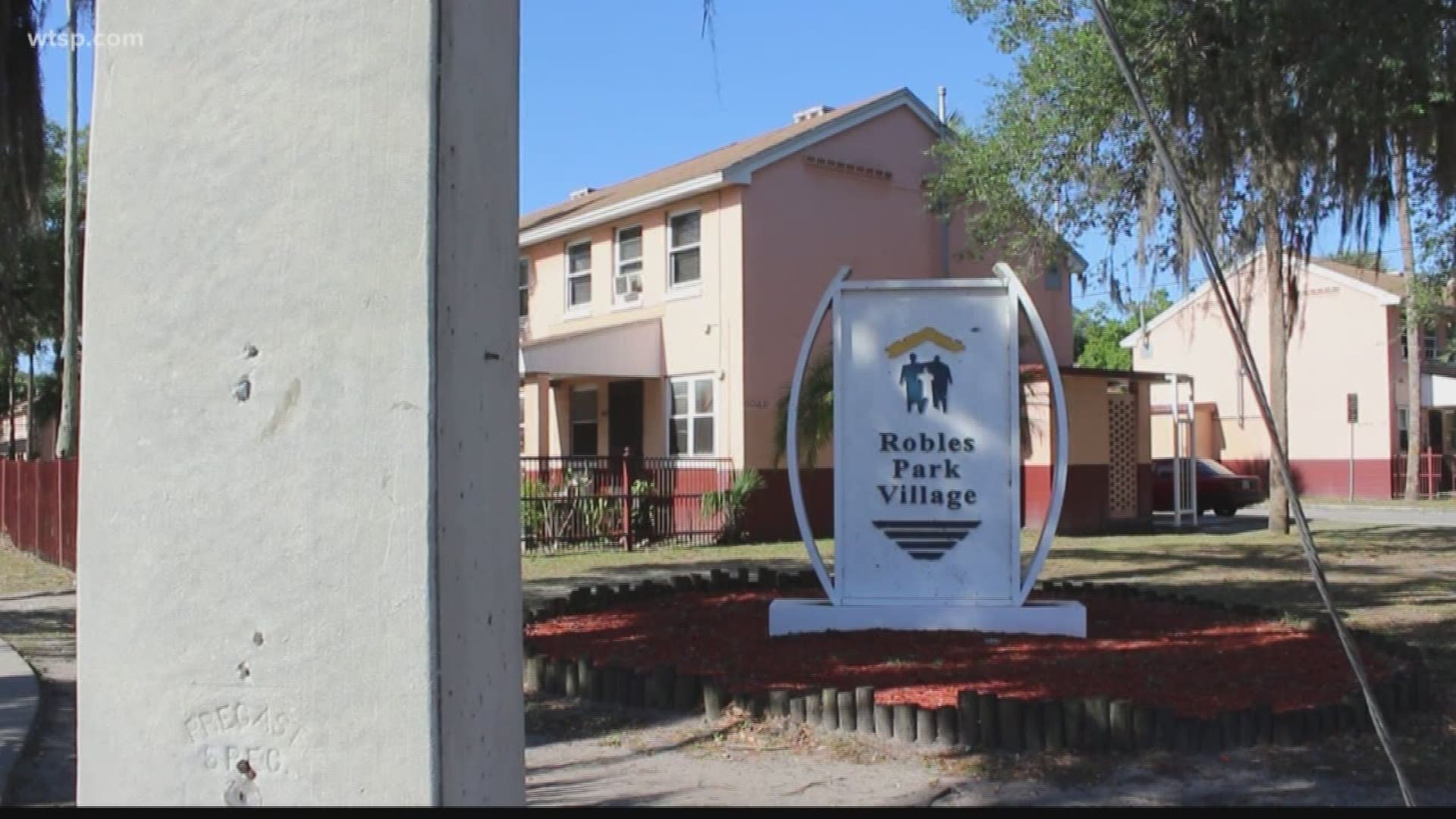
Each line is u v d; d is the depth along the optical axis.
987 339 9.37
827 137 21.70
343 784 2.21
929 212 21.23
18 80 7.84
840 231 21.91
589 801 5.60
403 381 2.25
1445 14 10.02
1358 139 11.64
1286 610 11.27
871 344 9.47
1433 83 10.69
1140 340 39.56
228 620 2.28
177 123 2.38
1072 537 21.09
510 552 2.55
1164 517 26.23
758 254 20.75
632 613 10.67
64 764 6.23
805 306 21.41
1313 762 6.03
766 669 7.93
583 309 24.47
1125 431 23.69
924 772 5.99
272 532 2.28
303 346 2.29
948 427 9.37
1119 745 6.24
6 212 8.18
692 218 21.72
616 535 19.25
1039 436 21.88
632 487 19.58
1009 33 16.09
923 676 7.53
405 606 2.21
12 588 14.62
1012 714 6.33
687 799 5.60
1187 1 11.51
